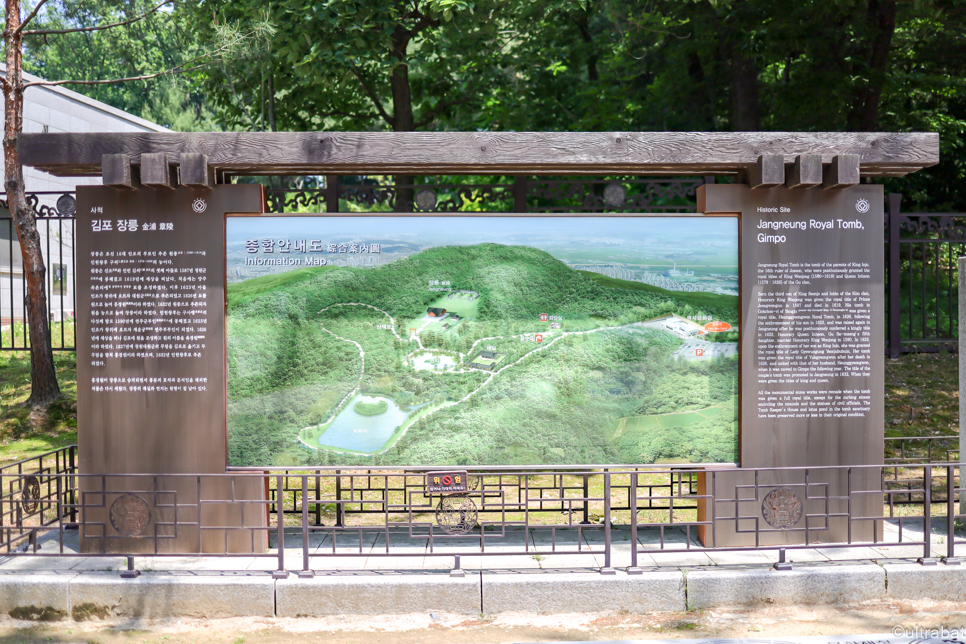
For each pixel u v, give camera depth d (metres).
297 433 5.11
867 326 5.15
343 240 5.12
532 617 4.49
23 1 9.62
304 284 5.11
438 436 5.14
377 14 10.52
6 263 13.67
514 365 5.16
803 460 5.14
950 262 9.53
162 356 5.03
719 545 5.12
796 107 13.66
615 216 5.18
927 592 4.61
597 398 5.18
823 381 5.14
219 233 5.04
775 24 12.30
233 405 5.10
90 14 8.94
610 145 5.02
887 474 7.08
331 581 4.50
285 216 5.09
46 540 5.43
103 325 5.02
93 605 4.48
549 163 5.03
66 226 14.50
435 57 13.66
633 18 13.30
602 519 6.19
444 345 5.16
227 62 9.00
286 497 6.87
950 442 7.77
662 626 4.36
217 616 4.48
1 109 13.60
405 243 5.14
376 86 14.00
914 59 14.30
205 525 5.03
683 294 5.19
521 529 5.81
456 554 4.63
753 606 4.57
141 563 4.86
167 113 25.95
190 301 5.03
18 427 8.36
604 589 4.53
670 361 5.19
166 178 4.80
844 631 4.25
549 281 5.17
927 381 9.34
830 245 5.14
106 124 16.81
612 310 5.18
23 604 4.49
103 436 5.04
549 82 15.04
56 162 4.92
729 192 5.12
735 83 13.53
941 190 16.22
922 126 14.83
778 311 5.13
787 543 5.12
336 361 5.13
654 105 15.71
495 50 13.90
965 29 13.36
